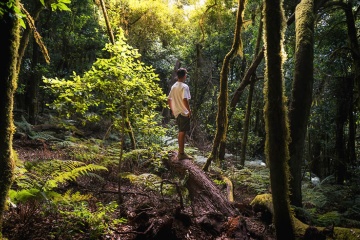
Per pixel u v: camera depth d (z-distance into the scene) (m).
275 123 3.67
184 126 6.62
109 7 10.52
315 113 11.20
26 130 9.05
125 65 4.57
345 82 9.96
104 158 5.94
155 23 11.27
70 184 5.04
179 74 6.67
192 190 5.52
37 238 3.16
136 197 5.00
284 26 3.69
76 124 11.09
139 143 7.63
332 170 11.55
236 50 6.43
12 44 2.38
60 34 13.17
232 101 8.49
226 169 7.93
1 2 2.21
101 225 3.51
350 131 10.29
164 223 3.62
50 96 13.70
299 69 5.65
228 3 10.49
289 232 3.74
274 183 3.72
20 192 3.35
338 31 9.79
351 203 6.56
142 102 4.80
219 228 4.23
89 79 4.54
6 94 2.38
